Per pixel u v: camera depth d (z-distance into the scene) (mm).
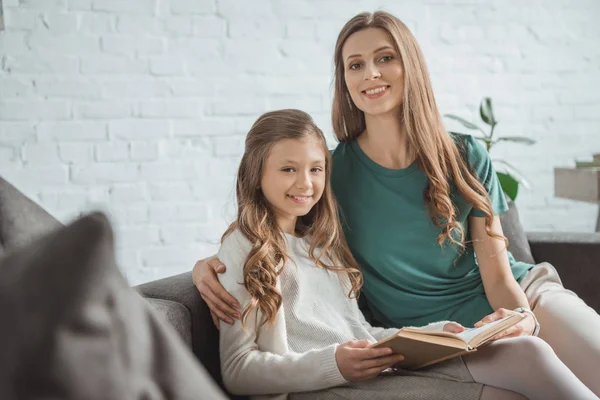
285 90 3064
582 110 3316
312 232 1570
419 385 1248
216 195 3021
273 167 1469
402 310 1690
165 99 2959
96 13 2879
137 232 2953
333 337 1423
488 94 3246
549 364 1193
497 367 1230
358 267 1638
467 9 3205
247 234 1438
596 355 1479
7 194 974
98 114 2898
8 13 2801
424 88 1667
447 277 1712
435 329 1424
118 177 2928
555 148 3311
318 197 1517
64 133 2873
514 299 1645
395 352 1245
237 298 1366
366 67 1631
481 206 1656
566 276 2016
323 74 3090
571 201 3330
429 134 1656
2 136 2824
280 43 3051
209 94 2998
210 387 547
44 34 2836
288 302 1440
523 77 3266
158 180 2963
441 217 1658
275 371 1290
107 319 489
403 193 1684
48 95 2854
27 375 457
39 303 466
